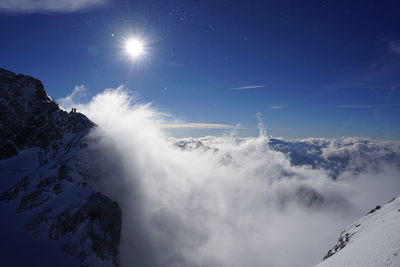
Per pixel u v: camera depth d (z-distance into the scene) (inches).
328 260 1862.7
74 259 2044.8
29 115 4244.6
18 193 2694.4
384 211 2385.6
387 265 1026.7
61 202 2544.3
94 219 2487.7
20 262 1862.7
